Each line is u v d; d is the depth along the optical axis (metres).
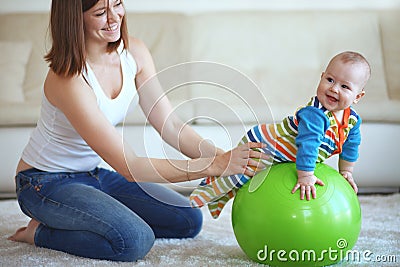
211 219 3.35
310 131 2.30
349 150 2.54
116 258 2.48
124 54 2.64
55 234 2.62
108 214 2.47
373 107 3.89
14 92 4.27
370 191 4.17
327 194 2.30
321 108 2.36
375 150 3.91
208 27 4.58
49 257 2.53
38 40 4.52
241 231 2.39
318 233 2.28
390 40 4.58
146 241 2.49
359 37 4.56
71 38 2.39
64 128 2.57
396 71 4.52
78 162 2.68
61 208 2.52
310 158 2.29
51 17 2.43
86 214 2.48
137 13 4.66
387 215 3.35
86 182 2.71
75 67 2.41
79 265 2.43
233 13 4.66
